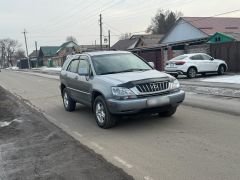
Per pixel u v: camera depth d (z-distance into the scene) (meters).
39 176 5.37
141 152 6.29
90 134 7.88
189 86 16.94
